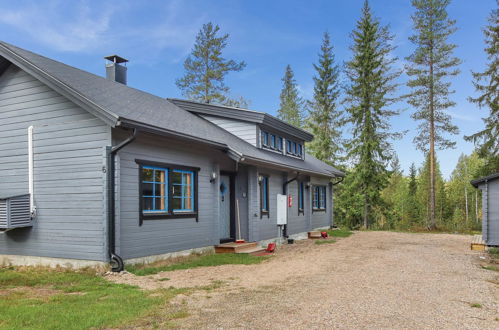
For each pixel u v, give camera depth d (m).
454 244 14.77
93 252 8.27
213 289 6.68
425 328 4.62
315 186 20.48
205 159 11.37
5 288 6.82
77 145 8.61
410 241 16.00
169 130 8.91
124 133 8.63
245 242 12.59
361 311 5.28
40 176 9.05
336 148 34.50
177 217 10.09
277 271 8.57
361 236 18.64
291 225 16.44
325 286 6.92
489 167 24.77
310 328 4.57
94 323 4.65
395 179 56.25
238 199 13.02
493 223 12.83
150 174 9.38
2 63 9.44
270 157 13.73
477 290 6.76
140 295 6.14
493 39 24.34
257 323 4.75
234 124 14.89
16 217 8.71
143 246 8.96
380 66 29.09
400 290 6.62
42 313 5.05
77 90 8.25
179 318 4.94
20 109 9.42
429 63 24.78
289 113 41.84
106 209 8.13
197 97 31.42
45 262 8.88
